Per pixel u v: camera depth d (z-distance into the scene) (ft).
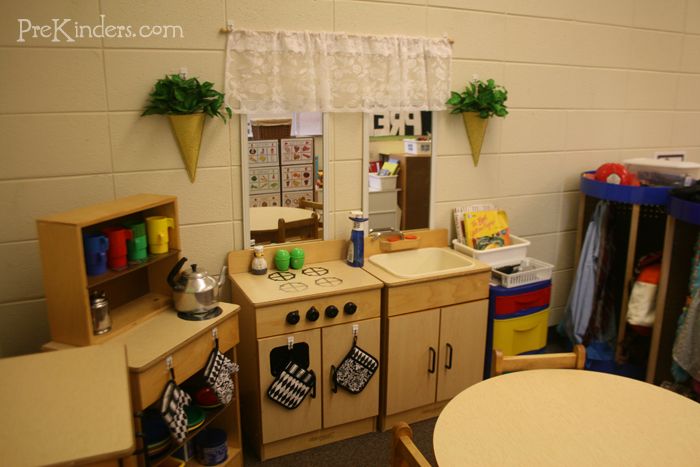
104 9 7.66
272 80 8.69
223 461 7.77
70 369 5.05
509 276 9.77
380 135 9.77
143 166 8.26
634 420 5.26
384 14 9.38
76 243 6.06
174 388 6.29
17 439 4.19
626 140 12.48
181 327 6.87
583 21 11.28
